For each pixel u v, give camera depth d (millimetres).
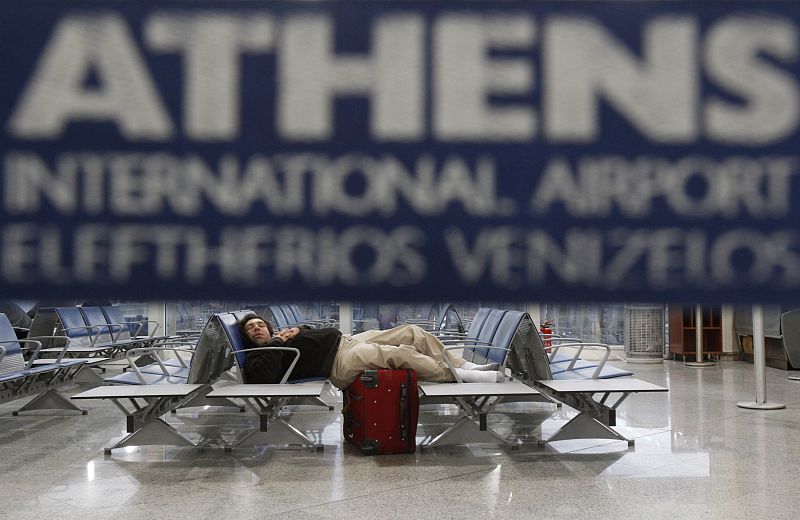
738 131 592
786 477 4074
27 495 3820
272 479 4109
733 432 5355
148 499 3727
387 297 600
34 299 594
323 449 4898
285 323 8898
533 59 598
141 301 598
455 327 7816
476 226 598
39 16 596
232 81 601
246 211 601
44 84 597
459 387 4684
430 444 4832
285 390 4520
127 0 599
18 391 5953
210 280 600
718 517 3375
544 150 598
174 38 600
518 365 5305
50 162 597
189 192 601
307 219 600
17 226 596
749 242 591
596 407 4961
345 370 5004
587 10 596
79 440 5277
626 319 10859
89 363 6738
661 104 596
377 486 3947
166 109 600
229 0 601
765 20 590
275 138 601
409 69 600
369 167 601
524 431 5523
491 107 599
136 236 600
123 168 600
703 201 594
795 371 9461
